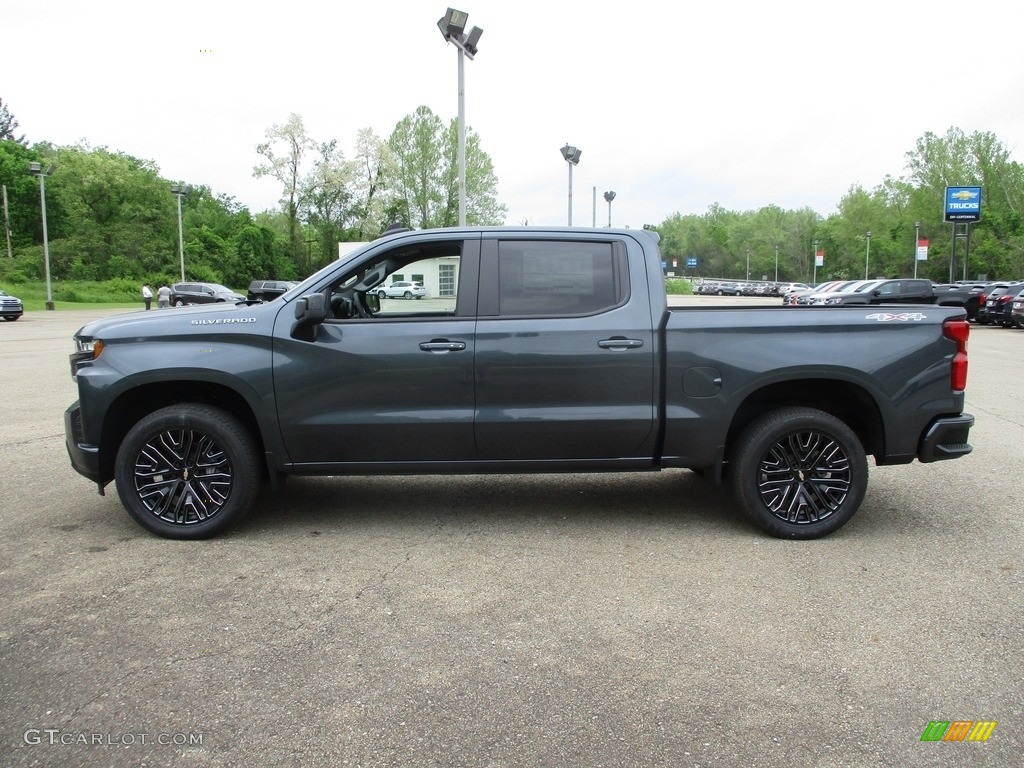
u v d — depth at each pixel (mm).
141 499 4562
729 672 3051
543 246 4672
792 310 4617
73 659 3121
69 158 70938
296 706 2795
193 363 4449
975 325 29438
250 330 4496
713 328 4559
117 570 4109
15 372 12805
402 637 3348
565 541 4633
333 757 2496
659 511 5258
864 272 96312
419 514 5176
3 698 2826
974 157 74250
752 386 4551
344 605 3680
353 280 4766
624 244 4691
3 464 6473
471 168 71188
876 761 2484
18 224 73062
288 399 4488
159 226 73625
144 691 2885
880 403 4578
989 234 70625
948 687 2938
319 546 4523
